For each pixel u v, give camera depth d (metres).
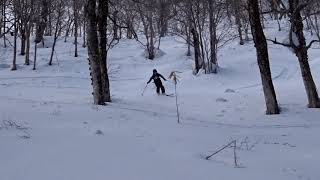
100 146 8.02
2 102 15.04
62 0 54.22
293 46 19.23
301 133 12.47
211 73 35.53
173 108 19.25
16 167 6.13
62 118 11.92
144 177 6.04
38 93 23.53
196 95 25.12
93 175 5.97
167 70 38.56
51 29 59.62
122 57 45.97
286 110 18.45
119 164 6.69
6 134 8.53
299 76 35.00
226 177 6.35
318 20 55.28
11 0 37.25
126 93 27.33
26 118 11.37
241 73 36.50
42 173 5.90
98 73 17.59
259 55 18.09
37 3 45.06
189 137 10.34
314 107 18.98
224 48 47.34
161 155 7.61
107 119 12.63
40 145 7.70
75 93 24.28
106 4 19.39
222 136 11.10
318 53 42.91
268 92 17.94
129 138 9.28
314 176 6.84
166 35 59.59
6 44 51.81
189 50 45.62
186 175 6.30
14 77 34.31
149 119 13.80
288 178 6.58
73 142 8.22
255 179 6.37
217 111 18.69
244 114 17.84
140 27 59.78
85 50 48.88
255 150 9.05
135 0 27.56
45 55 45.94
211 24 37.34
